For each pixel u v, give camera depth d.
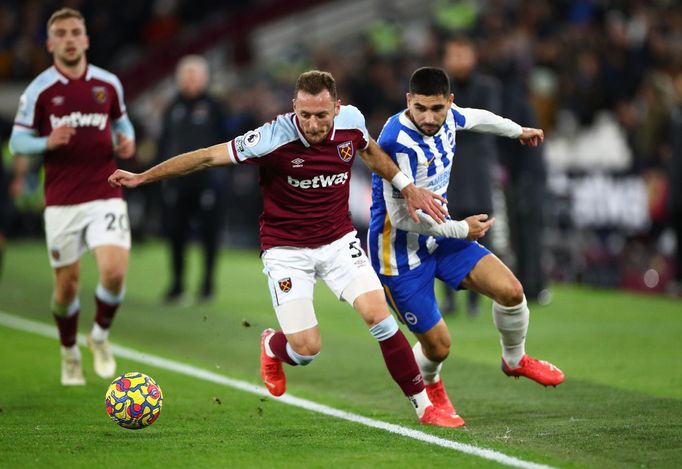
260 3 87.69
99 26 82.44
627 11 68.19
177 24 85.94
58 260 27.23
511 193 44.12
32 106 26.64
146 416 21.70
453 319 40.50
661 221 50.59
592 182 53.34
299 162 21.73
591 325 39.69
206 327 38.84
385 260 23.44
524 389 27.50
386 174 22.56
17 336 36.22
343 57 79.88
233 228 69.81
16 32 82.50
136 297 46.84
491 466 19.23
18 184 55.31
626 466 19.36
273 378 23.75
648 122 52.03
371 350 34.31
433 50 67.75
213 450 20.58
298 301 22.39
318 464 19.45
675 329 38.69
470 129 24.02
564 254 54.19
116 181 21.69
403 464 19.41
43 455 20.12
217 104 44.19
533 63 64.62
